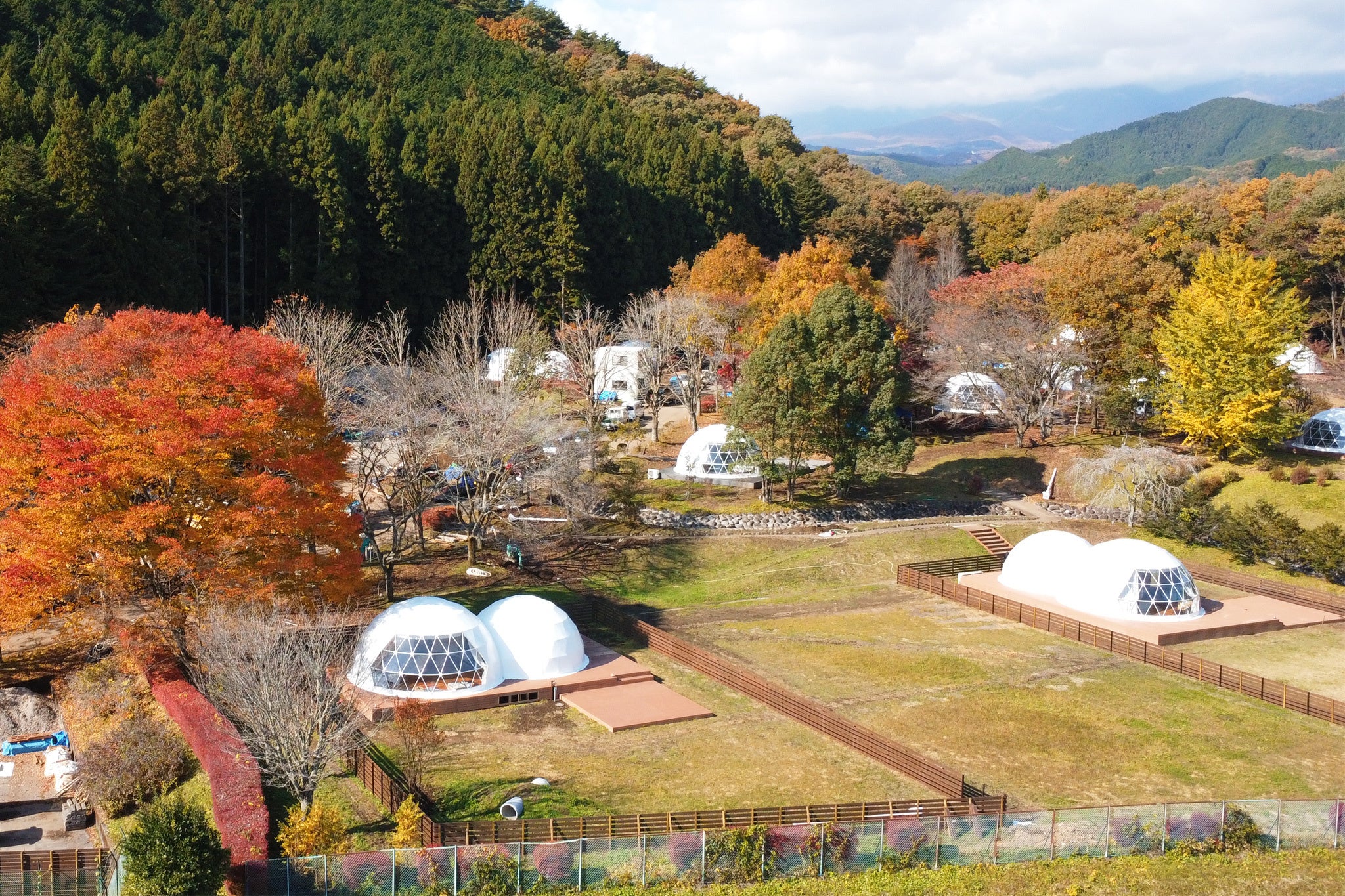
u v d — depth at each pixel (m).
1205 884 32.16
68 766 39.97
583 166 126.81
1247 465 77.19
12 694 45.12
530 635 47.28
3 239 71.56
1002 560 68.19
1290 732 43.22
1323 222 109.69
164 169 93.00
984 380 92.38
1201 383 78.19
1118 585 57.28
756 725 43.09
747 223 152.25
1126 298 87.75
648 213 136.88
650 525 69.81
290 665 34.78
